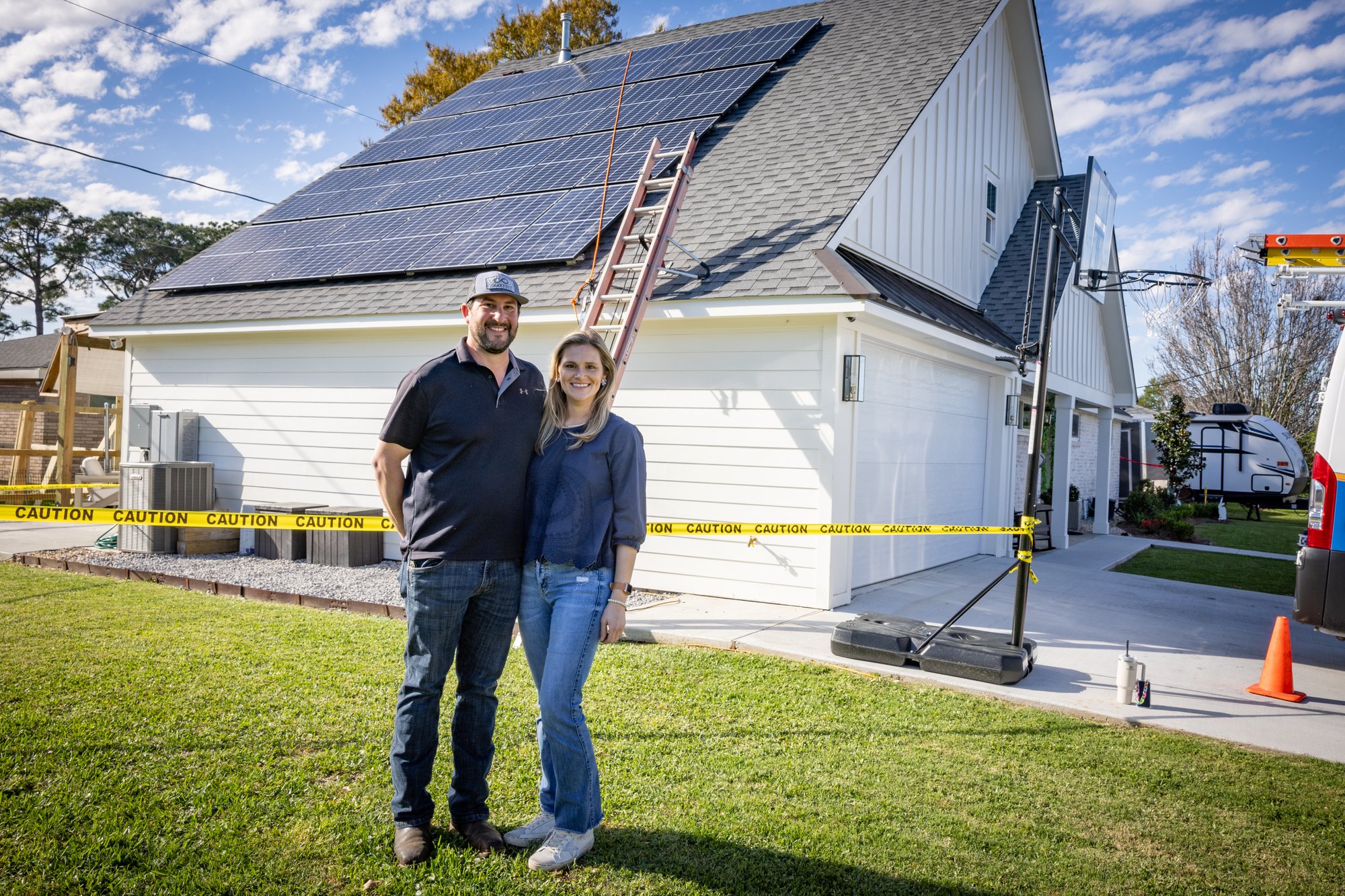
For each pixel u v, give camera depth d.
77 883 2.82
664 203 8.35
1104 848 3.33
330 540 9.46
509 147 12.23
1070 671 5.83
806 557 7.63
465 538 3.07
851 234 8.34
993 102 12.29
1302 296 31.16
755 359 7.88
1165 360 35.06
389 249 10.43
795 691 5.17
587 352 3.15
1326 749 4.49
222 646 5.79
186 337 11.38
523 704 4.70
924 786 3.84
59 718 4.29
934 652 5.57
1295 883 3.11
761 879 2.99
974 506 11.48
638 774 3.85
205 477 10.56
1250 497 21.25
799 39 12.19
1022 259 12.76
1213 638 7.02
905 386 9.31
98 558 9.59
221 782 3.61
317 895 2.81
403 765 3.11
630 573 3.18
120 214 60.44
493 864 3.03
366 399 10.03
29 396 23.50
